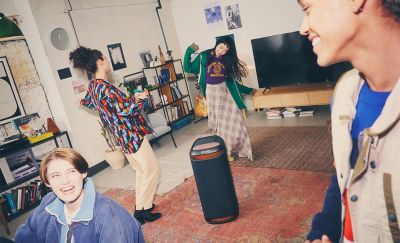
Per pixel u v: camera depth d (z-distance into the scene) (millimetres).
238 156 4055
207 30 6246
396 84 471
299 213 2547
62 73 4543
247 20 5719
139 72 5805
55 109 4668
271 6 5402
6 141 4137
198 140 2688
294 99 5086
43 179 1140
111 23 5387
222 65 3650
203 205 2654
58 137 4719
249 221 2586
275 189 3027
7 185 3922
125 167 4809
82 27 4910
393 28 440
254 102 5547
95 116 4914
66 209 1171
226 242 2389
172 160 4488
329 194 806
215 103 3752
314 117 4992
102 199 1145
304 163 3445
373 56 471
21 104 4441
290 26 5336
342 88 656
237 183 3314
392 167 485
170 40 6500
